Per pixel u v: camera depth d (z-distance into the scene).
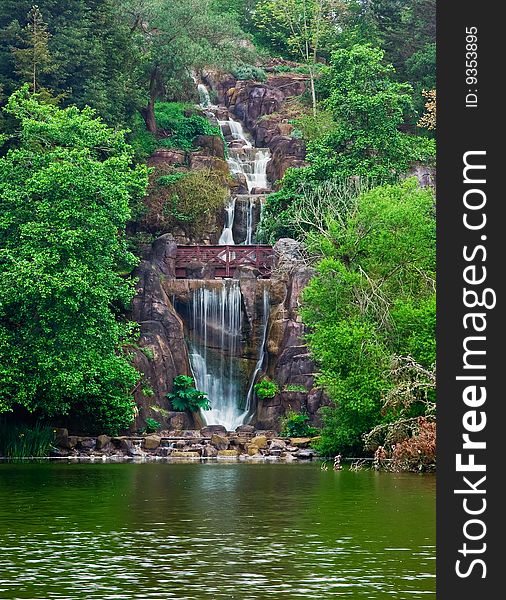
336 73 76.50
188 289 67.56
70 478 38.62
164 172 81.50
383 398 43.78
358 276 47.81
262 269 69.88
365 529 24.50
